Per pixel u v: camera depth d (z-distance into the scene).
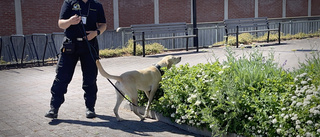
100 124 5.11
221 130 4.43
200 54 12.32
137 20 19.81
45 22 16.56
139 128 4.96
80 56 5.40
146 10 20.11
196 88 4.68
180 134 4.73
